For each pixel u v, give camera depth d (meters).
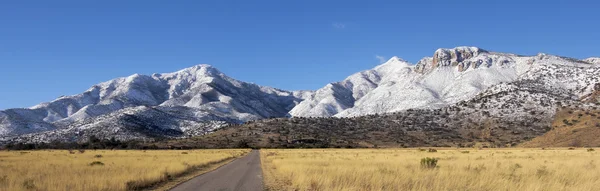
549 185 18.53
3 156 73.56
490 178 21.38
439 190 18.31
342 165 36.31
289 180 25.88
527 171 26.38
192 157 64.94
